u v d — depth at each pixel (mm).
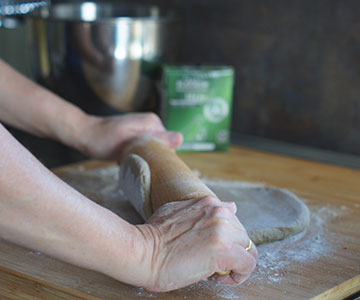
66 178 1024
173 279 621
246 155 1187
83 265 602
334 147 1230
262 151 1218
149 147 940
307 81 1233
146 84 1202
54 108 1037
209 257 614
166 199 760
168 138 1008
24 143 1258
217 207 652
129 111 1215
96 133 1029
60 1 1483
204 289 667
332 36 1183
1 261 726
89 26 1138
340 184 1032
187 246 623
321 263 737
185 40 1383
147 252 620
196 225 637
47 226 571
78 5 1310
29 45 1246
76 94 1213
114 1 1481
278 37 1250
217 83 1162
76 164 1106
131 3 1452
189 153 1187
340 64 1185
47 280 684
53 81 1219
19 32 1438
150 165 876
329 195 978
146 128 1025
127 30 1148
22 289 708
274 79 1275
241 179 1042
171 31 1228
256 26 1273
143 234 633
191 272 617
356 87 1176
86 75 1177
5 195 549
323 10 1182
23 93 1034
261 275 701
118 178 1015
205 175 1058
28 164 565
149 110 1232
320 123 1237
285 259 744
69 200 581
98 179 1024
